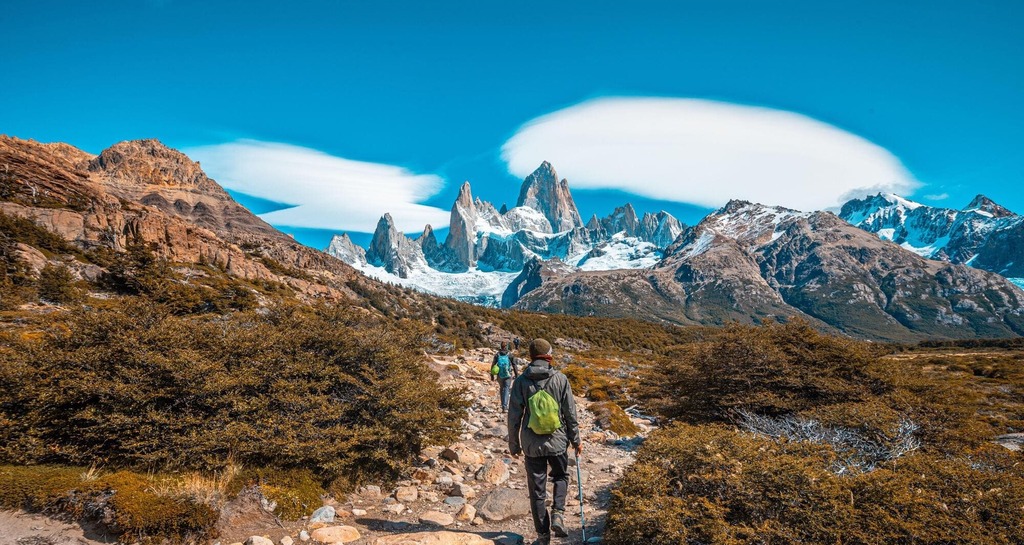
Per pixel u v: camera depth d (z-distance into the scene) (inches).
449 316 3344.0
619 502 223.3
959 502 198.4
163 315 298.5
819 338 483.2
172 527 206.4
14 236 1982.0
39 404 239.9
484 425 514.3
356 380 310.0
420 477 317.1
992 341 4623.5
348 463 280.7
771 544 186.9
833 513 188.7
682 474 225.9
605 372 1328.7
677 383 518.3
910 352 3983.8
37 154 3422.7
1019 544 180.2
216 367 271.4
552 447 220.8
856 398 419.5
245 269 3107.8
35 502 204.7
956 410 366.6
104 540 198.1
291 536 221.8
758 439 256.2
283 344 316.8
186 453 244.7
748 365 458.6
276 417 275.3
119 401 245.4
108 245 2527.1
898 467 240.5
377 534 235.0
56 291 1438.2
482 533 246.7
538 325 3752.5
